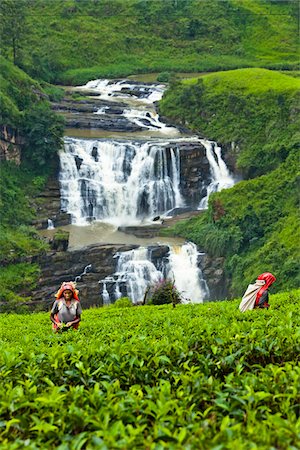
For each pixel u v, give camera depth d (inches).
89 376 328.8
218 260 2322.8
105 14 4749.0
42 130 2640.3
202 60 4466.0
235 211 2416.3
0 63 2982.3
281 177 2559.1
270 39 4788.4
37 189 2630.4
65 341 553.9
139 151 2701.8
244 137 2952.8
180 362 351.3
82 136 2920.8
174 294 1421.0
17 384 325.1
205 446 227.9
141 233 2468.0
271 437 232.2
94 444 231.9
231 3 5083.7
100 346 384.5
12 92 2864.2
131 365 330.6
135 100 3634.4
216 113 3161.9
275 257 2155.5
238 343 378.6
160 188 2719.0
